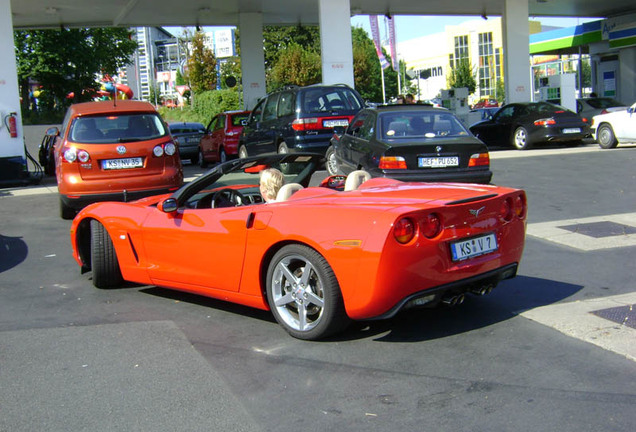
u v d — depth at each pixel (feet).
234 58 162.20
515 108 60.64
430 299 12.66
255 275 14.06
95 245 17.81
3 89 45.93
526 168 41.42
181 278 15.90
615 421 9.41
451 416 9.80
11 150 45.83
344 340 13.38
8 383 11.64
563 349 12.34
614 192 31.32
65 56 122.11
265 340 13.57
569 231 23.50
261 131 48.16
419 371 11.59
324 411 10.15
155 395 10.95
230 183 18.75
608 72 102.42
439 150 28.40
